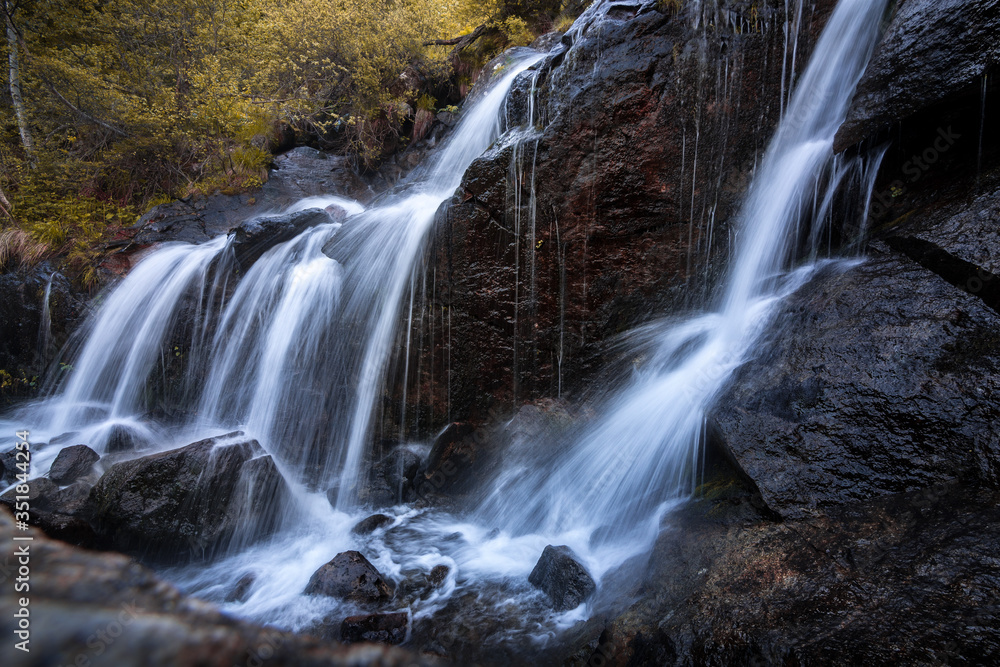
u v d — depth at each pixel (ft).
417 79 36.42
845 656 6.88
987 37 11.19
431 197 25.59
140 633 1.57
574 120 16.43
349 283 20.86
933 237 11.53
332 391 21.01
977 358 9.84
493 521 16.67
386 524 16.84
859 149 13.96
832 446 10.28
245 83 34.68
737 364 13.16
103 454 21.44
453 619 12.00
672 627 8.59
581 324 17.33
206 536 15.17
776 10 15.58
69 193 34.06
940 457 9.30
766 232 15.98
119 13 34.53
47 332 27.20
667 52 15.80
